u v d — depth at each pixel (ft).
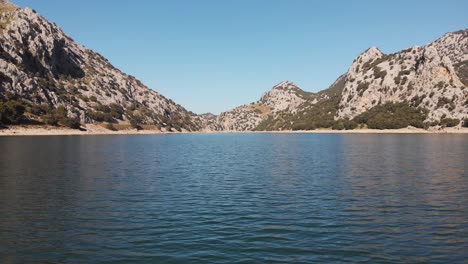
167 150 298.35
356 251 61.93
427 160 202.80
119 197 105.70
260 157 237.86
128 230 73.56
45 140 389.39
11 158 202.18
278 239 67.97
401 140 432.25
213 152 284.00
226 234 70.95
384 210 90.63
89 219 81.82
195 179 141.18
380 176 145.89
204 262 56.85
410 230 74.08
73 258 58.80
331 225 77.46
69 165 175.83
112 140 443.32
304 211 89.66
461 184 126.93
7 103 527.40
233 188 121.60
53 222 79.36
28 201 99.19
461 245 65.21
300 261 57.41
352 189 118.83
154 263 56.59
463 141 396.78
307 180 137.80
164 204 97.14
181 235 70.38
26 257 59.21
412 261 57.82
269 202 99.96
